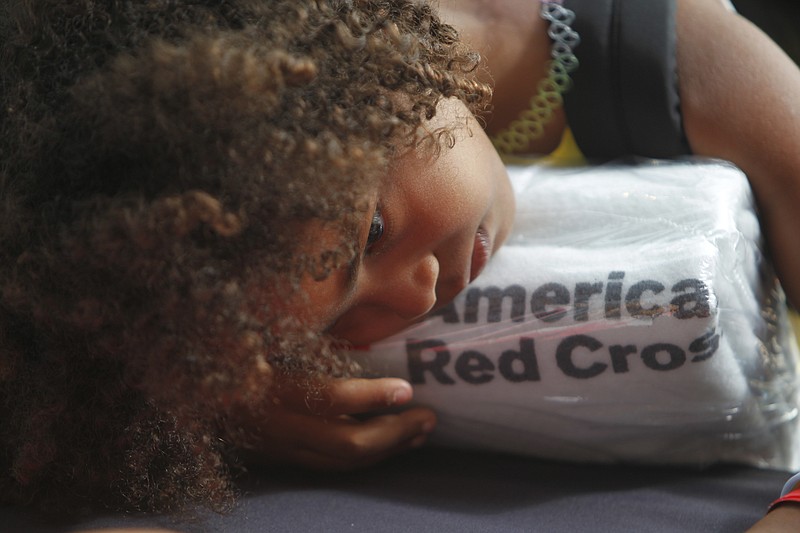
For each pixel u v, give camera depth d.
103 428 0.51
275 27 0.44
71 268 0.43
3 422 0.53
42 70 0.45
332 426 0.61
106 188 0.42
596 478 0.61
